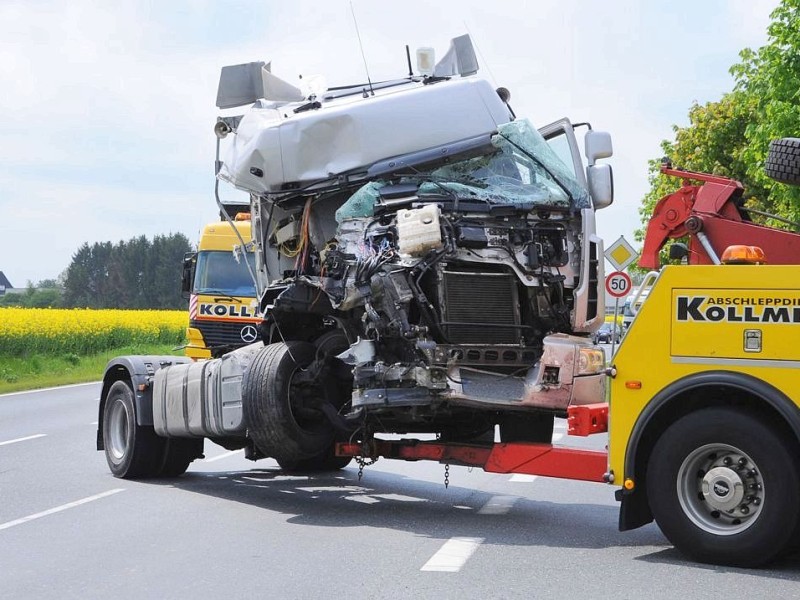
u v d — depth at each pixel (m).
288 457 10.36
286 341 10.37
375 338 9.56
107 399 13.34
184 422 11.74
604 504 10.92
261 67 11.52
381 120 10.33
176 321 47.94
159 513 10.34
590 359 9.48
